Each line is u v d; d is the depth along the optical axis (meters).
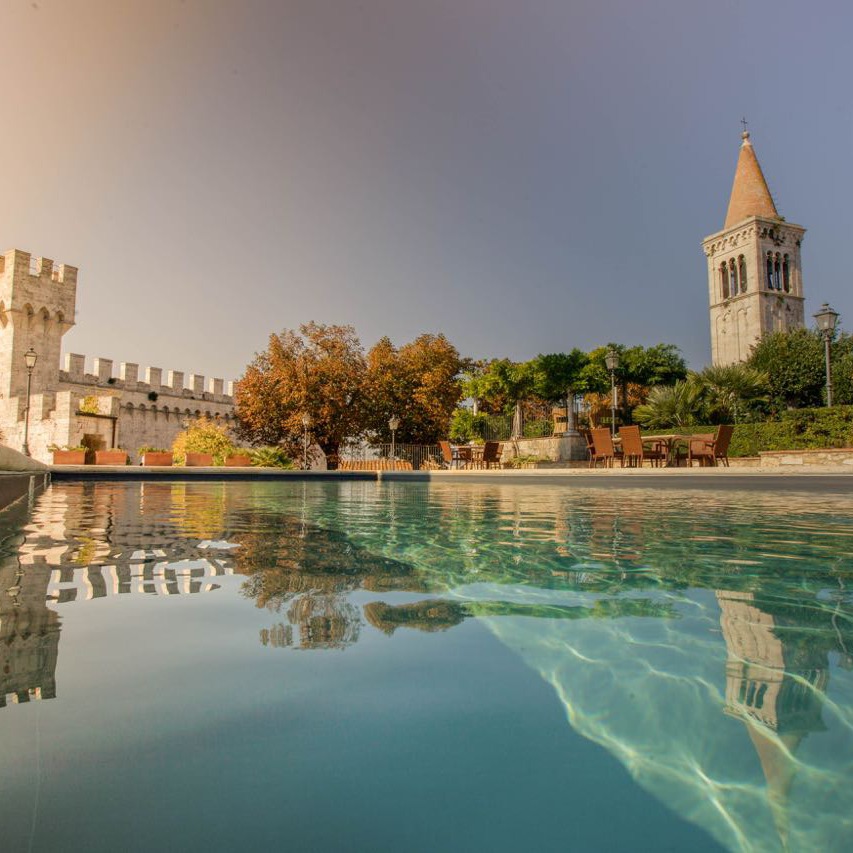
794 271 44.16
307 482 13.82
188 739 0.85
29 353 18.70
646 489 8.91
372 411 27.58
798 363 23.80
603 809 0.70
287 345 27.69
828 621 1.57
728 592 1.93
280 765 0.78
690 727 0.93
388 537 3.35
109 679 1.09
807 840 0.64
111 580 2.01
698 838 0.65
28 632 1.38
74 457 17.22
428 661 1.24
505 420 23.41
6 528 3.60
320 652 1.29
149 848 0.58
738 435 14.87
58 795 0.68
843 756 0.84
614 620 1.59
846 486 7.31
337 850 0.59
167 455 16.75
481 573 2.25
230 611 1.63
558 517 4.55
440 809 0.69
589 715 0.97
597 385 20.52
